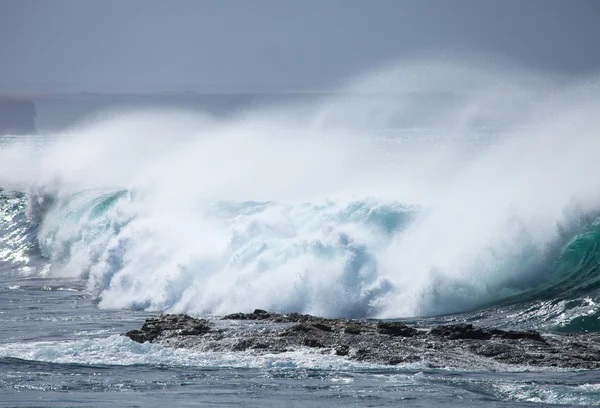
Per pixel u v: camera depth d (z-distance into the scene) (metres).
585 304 90.12
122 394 61.81
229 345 75.94
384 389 62.22
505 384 62.72
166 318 87.06
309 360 70.88
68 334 86.44
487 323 89.44
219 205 128.75
